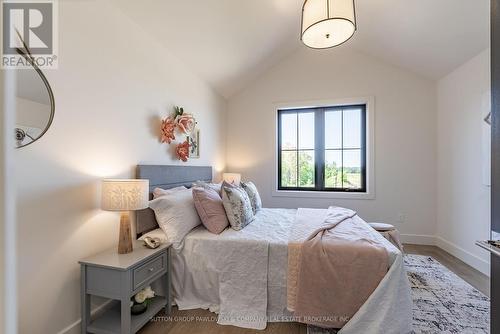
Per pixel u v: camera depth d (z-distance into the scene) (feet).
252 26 8.74
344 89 11.71
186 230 6.24
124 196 5.04
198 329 5.31
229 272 5.79
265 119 12.81
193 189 6.88
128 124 6.44
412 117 10.93
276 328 5.34
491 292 3.35
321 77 12.01
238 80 12.12
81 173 5.13
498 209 3.18
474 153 8.38
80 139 5.11
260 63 11.66
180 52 8.50
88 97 5.29
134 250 5.45
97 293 4.70
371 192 11.41
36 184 4.30
